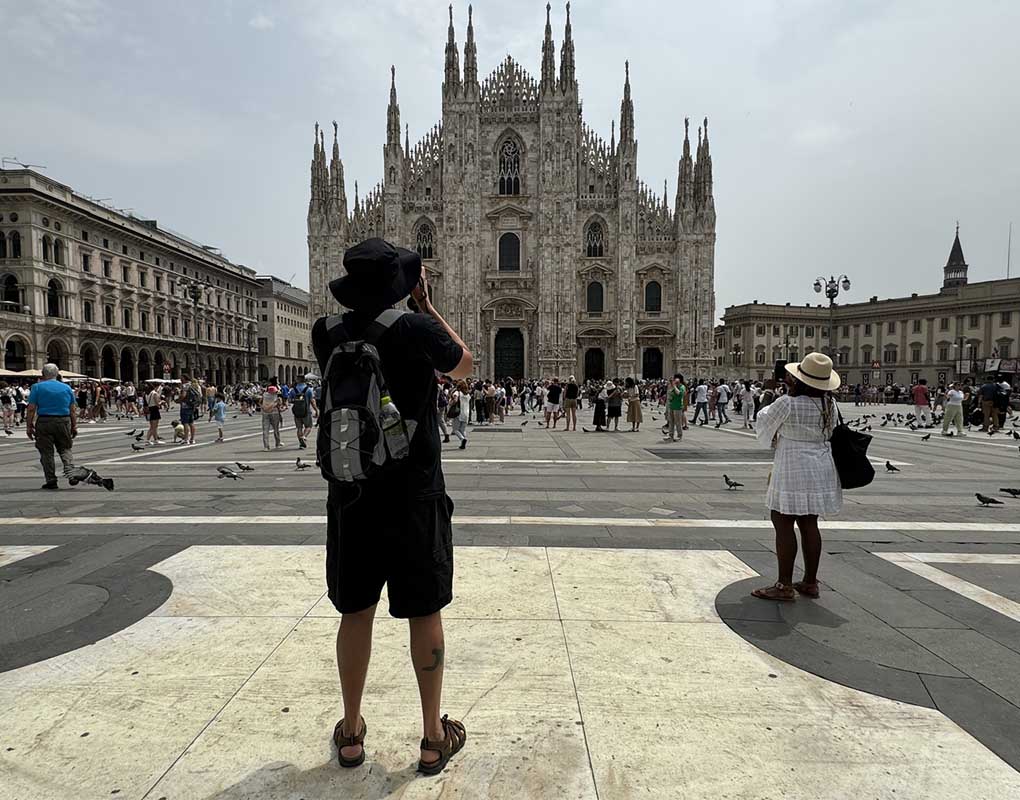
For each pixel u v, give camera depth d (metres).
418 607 2.74
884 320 91.75
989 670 3.79
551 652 3.96
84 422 33.59
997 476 12.08
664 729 3.12
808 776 2.76
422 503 2.77
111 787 2.64
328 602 4.78
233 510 8.29
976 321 81.12
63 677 3.60
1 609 4.64
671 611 4.67
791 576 4.98
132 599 4.85
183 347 77.12
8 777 2.70
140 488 10.19
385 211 62.28
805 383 4.88
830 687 3.56
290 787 2.66
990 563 6.02
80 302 60.19
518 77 62.91
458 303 61.75
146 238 69.62
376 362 2.60
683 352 60.94
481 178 62.47
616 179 62.31
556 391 26.66
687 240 60.97
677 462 14.17
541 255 61.03
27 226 54.06
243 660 3.81
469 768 2.80
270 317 105.19
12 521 7.59
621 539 6.78
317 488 10.13
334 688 3.49
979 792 2.65
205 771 2.76
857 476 4.88
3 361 51.25
